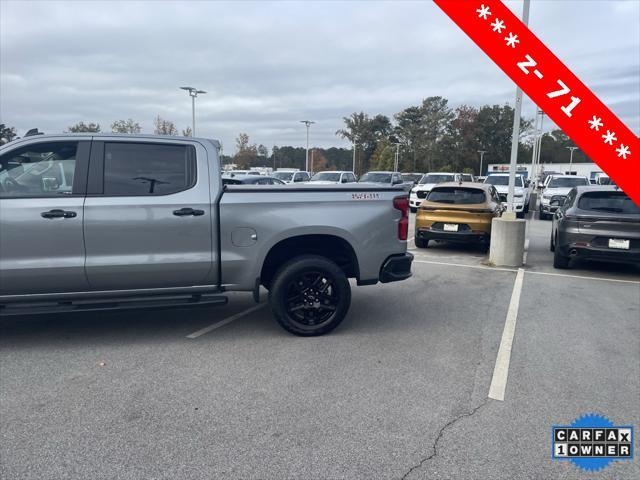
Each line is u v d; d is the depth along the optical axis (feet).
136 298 15.88
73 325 18.39
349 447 10.32
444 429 11.07
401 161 287.89
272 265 18.22
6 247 14.52
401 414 11.71
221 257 16.15
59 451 10.05
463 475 9.45
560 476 9.48
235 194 16.20
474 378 13.82
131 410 11.77
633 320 19.69
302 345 16.33
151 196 15.48
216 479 9.22
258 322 18.90
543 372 14.30
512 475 9.48
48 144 15.15
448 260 34.01
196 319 19.24
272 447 10.27
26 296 15.11
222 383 13.30
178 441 10.46
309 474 9.41
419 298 22.99
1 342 16.46
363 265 17.35
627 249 27.14
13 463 9.64
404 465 9.73
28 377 13.60
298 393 12.75
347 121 295.48
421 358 15.26
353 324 18.72
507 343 16.74
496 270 30.25
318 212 16.79
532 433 10.96
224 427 11.03
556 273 29.50
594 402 12.45
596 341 17.04
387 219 17.51
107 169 15.35
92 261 15.08
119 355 15.31
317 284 17.21
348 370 14.26
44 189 14.96
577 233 28.22
